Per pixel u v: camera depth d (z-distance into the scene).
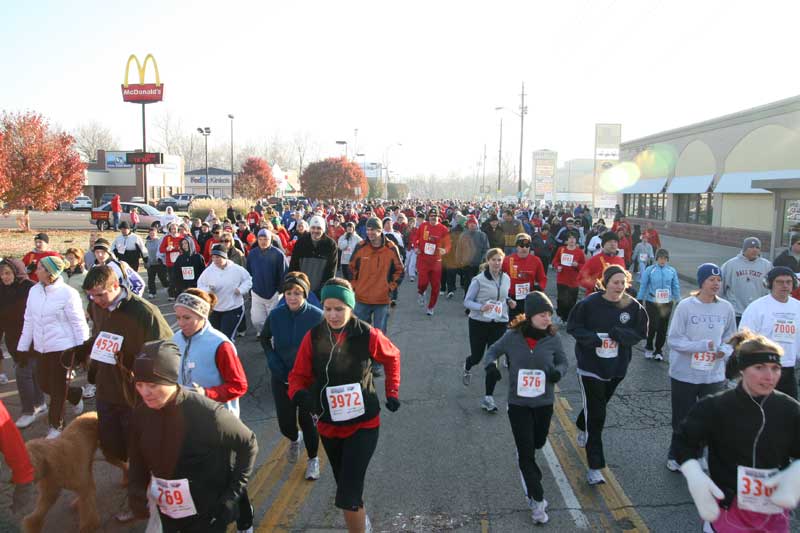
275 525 4.52
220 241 10.70
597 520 4.57
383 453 5.80
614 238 9.16
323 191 58.69
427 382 8.12
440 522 4.54
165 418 3.20
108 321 4.48
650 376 8.49
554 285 17.16
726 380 5.35
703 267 5.38
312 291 8.59
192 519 3.28
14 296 6.63
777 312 5.50
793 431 3.15
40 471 4.04
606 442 6.09
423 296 14.50
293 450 5.60
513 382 4.90
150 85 37.69
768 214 27.73
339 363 4.00
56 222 41.16
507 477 5.30
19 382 6.55
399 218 19.47
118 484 5.27
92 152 105.12
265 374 8.50
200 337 4.47
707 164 33.47
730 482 3.27
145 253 14.32
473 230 14.01
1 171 27.06
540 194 61.38
